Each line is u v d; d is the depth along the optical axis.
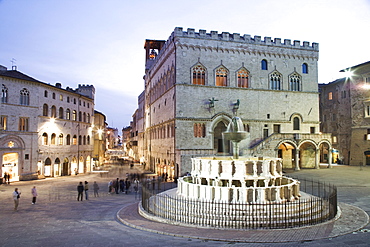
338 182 38.81
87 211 24.94
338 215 20.48
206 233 16.69
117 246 14.63
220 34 53.72
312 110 58.28
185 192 23.84
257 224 17.86
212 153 47.81
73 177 56.78
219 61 52.91
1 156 46.97
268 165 23.19
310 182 38.91
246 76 54.62
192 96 50.78
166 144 55.94
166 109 57.00
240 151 50.56
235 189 20.75
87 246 14.70
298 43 58.22
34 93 52.47
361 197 28.61
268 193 20.86
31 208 26.55
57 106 58.66
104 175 60.41
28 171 51.03
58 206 27.56
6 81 48.28
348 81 65.31
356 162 61.94
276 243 15.05
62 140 59.56
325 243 14.97
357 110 62.44
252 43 55.03
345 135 65.69
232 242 15.20
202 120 50.88
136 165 91.81
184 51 51.09
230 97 52.94
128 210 24.55
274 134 50.62
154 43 87.75
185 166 46.31
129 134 168.62
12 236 16.89
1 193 36.59
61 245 14.95
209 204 19.09
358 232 17.06
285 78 56.94
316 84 59.12
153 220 20.23
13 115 49.09
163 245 14.72
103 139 100.38
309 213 19.55
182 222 18.97
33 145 51.84
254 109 54.34
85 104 70.38
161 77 62.25
